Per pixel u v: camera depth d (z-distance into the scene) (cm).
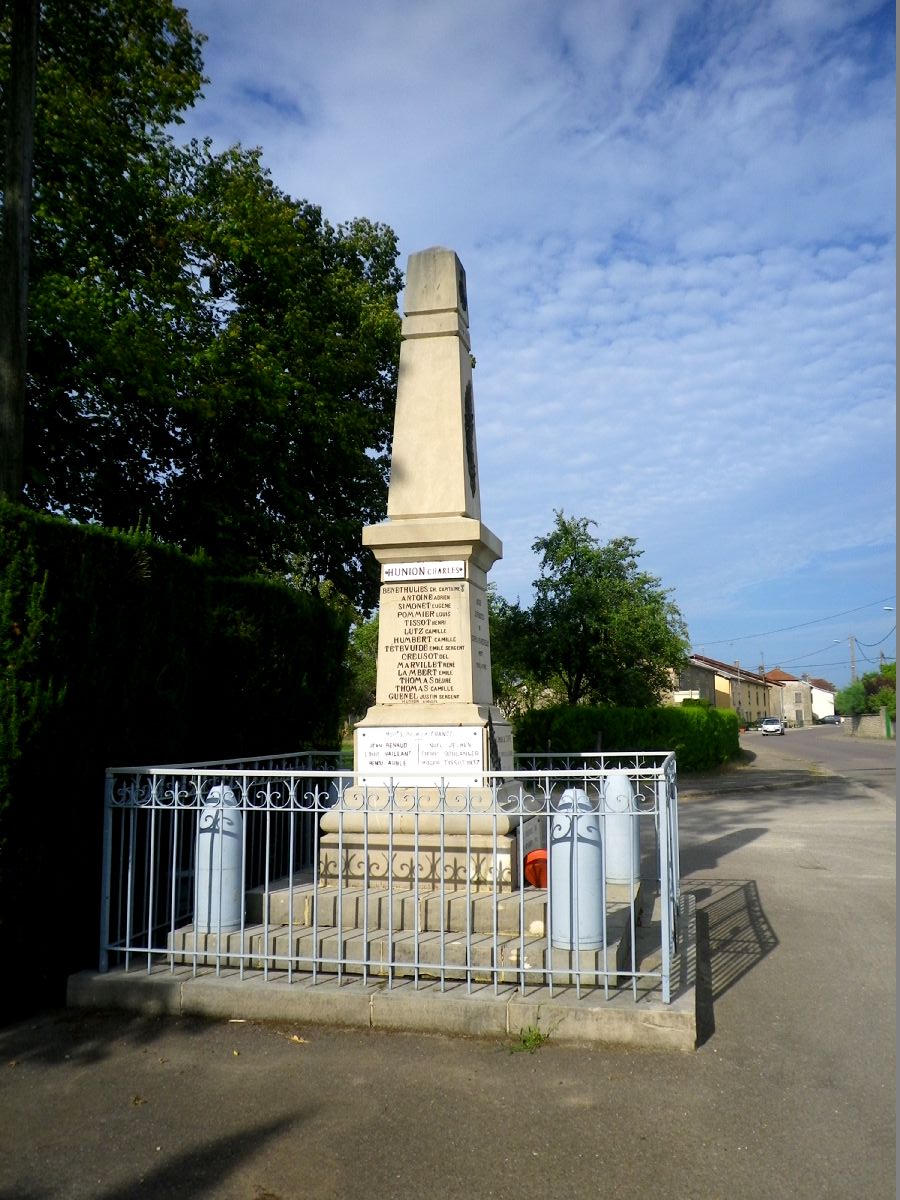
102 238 1599
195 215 1759
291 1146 386
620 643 2583
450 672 696
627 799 605
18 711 537
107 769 589
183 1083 450
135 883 641
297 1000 522
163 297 1656
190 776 680
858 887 959
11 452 806
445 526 700
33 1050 493
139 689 641
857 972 637
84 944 593
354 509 2039
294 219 1944
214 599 860
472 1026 497
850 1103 419
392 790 550
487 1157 373
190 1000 538
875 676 5878
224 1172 367
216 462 1772
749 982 614
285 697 928
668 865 568
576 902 523
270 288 1839
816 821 1569
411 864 655
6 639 539
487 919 581
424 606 707
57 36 1490
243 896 600
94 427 1656
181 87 1644
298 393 1808
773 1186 349
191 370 1612
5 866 532
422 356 756
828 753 3778
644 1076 446
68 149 1457
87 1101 433
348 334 1998
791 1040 498
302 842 813
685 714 2597
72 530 579
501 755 720
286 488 1819
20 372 818
